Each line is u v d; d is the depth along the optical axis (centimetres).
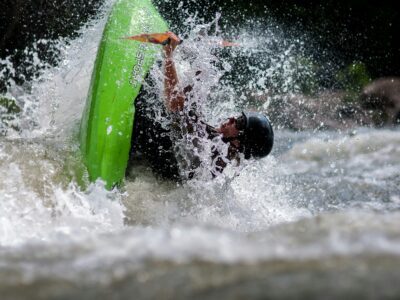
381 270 738
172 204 1700
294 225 1055
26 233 1307
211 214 1719
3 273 820
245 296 690
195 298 696
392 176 2572
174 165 1772
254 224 1656
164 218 1634
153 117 1772
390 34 6091
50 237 1228
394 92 5400
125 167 1700
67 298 716
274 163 2519
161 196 1717
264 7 5441
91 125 1727
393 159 3047
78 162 1669
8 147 1692
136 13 2080
